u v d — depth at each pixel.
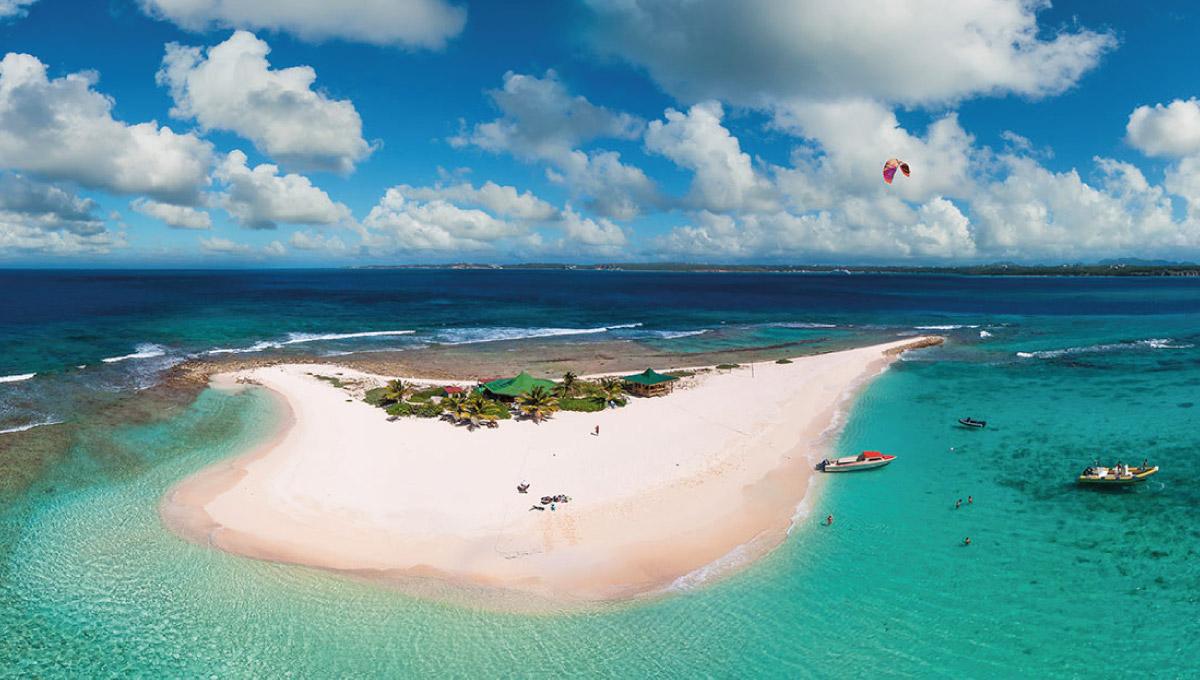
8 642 22.58
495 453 40.59
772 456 41.47
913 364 72.38
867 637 23.73
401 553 28.80
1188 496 35.03
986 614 25.02
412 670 21.91
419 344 81.62
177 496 34.00
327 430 44.38
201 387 55.19
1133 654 22.67
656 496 34.91
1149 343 86.62
